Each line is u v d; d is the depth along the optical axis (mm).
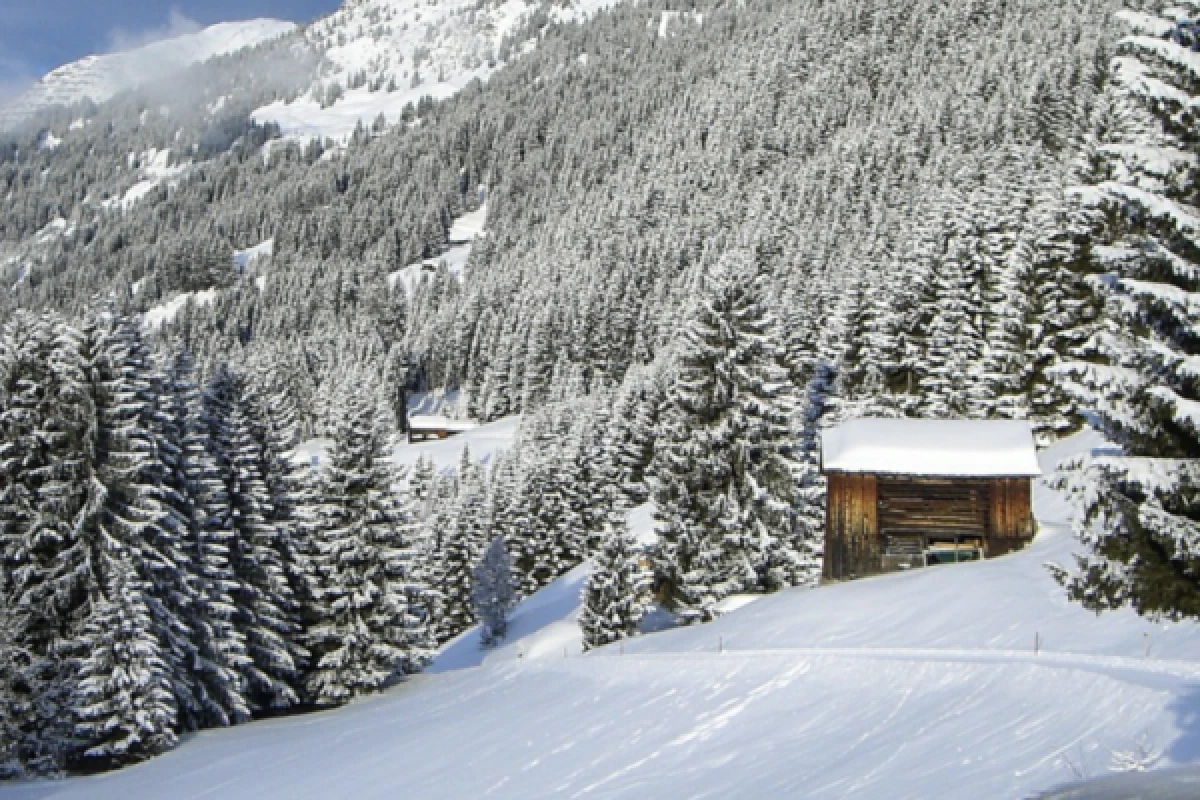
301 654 43562
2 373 34844
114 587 32812
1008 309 52812
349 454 45031
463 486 88938
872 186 169000
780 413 42000
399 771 25203
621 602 45281
